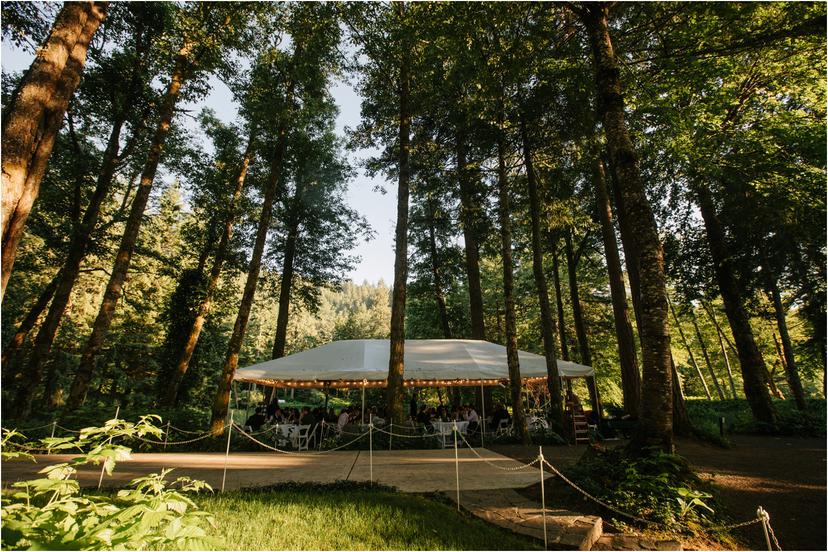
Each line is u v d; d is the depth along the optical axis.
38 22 11.45
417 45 12.23
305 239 22.25
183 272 19.78
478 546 4.65
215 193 19.41
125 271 12.70
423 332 28.48
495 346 17.31
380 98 14.99
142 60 15.60
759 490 7.25
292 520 5.04
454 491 6.80
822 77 13.04
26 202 3.75
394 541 4.64
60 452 9.57
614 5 9.15
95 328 12.12
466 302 29.06
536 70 12.21
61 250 15.66
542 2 10.31
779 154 12.68
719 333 29.69
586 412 14.25
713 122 12.92
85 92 15.37
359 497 6.12
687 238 17.61
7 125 3.76
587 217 18.72
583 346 21.59
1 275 3.51
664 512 5.62
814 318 15.87
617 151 7.96
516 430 12.11
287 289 20.61
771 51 12.65
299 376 13.54
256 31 14.43
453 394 22.27
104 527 1.83
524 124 13.92
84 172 16.00
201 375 23.62
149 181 13.27
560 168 15.09
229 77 14.98
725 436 12.91
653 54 11.33
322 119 19.20
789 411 17.11
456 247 24.66
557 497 6.51
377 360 14.45
